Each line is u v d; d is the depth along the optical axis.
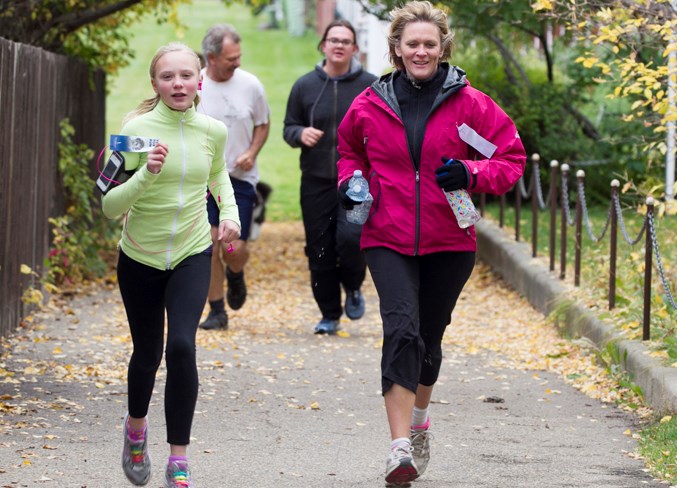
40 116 20.50
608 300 18.61
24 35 23.88
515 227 26.41
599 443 12.80
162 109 10.12
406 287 10.57
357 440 12.72
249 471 11.24
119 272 10.31
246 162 19.17
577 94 30.64
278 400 14.76
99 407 13.78
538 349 18.59
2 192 17.25
